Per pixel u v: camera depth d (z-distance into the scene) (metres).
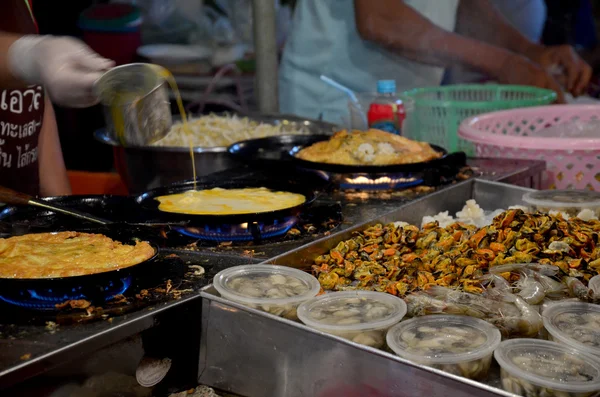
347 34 3.86
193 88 4.88
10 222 1.79
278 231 1.82
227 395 1.40
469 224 1.93
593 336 1.29
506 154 2.65
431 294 1.43
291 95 4.10
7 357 1.15
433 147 2.59
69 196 1.96
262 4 3.36
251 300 1.38
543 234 1.68
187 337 1.40
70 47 1.65
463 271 1.58
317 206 2.03
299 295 1.42
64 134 4.51
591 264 1.59
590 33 4.73
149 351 1.33
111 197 1.97
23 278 1.30
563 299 1.48
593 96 4.20
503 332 1.35
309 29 3.93
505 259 1.60
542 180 2.57
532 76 3.62
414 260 1.66
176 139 2.82
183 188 2.09
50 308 1.35
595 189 2.48
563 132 2.83
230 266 1.60
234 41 5.01
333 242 1.83
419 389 1.15
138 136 1.85
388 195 2.24
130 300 1.38
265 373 1.34
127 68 1.68
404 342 1.26
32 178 2.45
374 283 1.58
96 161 4.57
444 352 1.22
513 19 4.68
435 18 3.90
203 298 1.41
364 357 1.20
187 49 4.83
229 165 2.50
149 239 1.66
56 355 1.17
